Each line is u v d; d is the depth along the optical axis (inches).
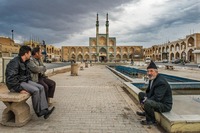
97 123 159.6
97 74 685.9
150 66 160.6
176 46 2568.9
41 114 162.4
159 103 152.3
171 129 136.3
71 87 358.9
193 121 136.1
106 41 3499.0
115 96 274.1
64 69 890.1
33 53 205.5
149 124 156.5
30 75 176.1
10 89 157.8
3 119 153.0
